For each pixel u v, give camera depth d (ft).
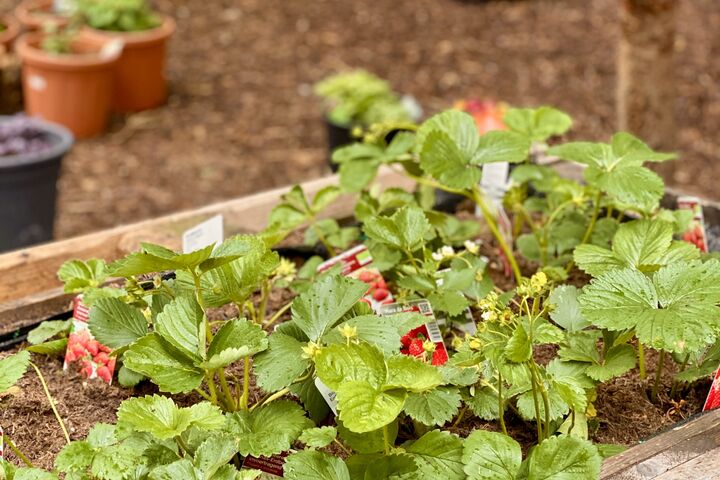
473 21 20.48
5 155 11.50
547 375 6.49
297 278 7.54
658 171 10.70
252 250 6.63
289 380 6.34
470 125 7.41
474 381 6.49
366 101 13.66
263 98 17.26
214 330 7.10
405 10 21.20
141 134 15.78
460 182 7.21
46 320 7.31
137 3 16.25
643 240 6.90
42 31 16.03
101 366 6.97
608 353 6.61
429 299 7.00
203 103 17.01
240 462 6.48
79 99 15.07
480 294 7.18
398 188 7.82
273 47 19.39
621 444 6.59
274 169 14.76
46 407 6.82
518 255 7.99
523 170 7.88
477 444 6.14
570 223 7.72
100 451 6.15
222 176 14.51
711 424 6.38
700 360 6.79
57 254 7.85
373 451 6.26
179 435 6.20
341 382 6.10
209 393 6.84
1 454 6.31
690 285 6.43
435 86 17.39
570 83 17.28
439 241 7.62
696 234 7.60
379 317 6.51
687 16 19.26
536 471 6.08
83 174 14.34
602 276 6.50
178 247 7.93
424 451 6.27
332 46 19.40
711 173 13.87
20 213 11.45
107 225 12.95
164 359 6.37
